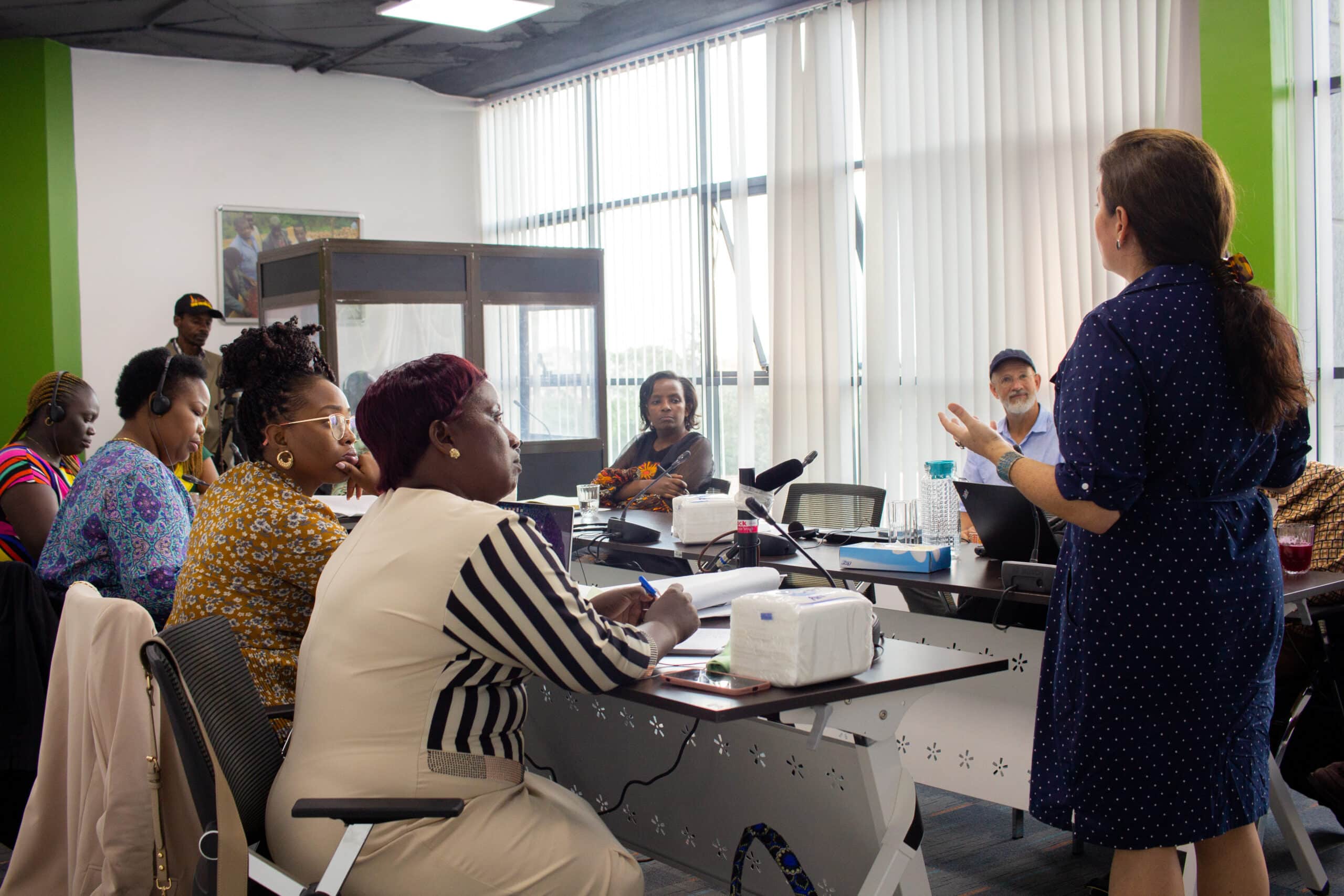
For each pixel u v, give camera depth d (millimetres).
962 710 2748
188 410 2605
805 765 1811
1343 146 4078
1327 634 2695
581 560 3715
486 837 1446
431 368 1631
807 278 5766
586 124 6918
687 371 6387
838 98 5648
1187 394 1589
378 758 1440
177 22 5984
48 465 3092
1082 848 2803
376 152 7293
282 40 6363
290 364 1885
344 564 1547
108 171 6473
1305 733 2688
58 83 6246
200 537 1838
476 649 1471
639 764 2209
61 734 2033
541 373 5930
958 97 5168
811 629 1544
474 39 6371
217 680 1525
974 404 5188
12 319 6152
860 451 5648
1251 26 4031
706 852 2096
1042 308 4949
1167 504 1608
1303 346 4055
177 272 6691
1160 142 1664
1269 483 1833
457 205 7594
